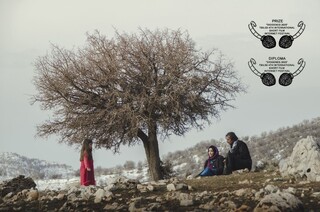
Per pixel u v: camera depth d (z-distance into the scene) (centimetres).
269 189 840
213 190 995
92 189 1019
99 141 2730
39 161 6372
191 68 2730
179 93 2616
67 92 2689
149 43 2755
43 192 1140
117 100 2695
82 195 909
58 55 2766
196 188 1031
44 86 2745
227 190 978
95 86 2694
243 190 856
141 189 987
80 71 2689
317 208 696
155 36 2780
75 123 2683
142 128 2825
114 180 1048
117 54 2734
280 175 1252
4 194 1223
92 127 2695
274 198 680
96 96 2708
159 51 2716
